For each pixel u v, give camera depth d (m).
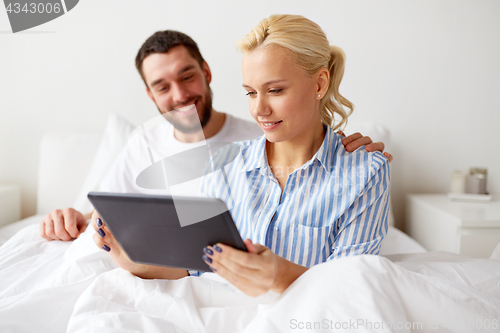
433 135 1.98
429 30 1.92
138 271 0.86
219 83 1.98
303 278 0.68
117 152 1.70
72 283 0.86
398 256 1.14
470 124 1.96
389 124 1.97
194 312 0.72
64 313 0.81
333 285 0.64
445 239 1.62
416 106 1.96
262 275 0.67
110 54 2.00
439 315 0.66
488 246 1.52
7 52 2.02
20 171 2.09
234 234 0.64
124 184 1.22
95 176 1.66
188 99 1.57
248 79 0.87
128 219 0.68
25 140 2.07
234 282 0.68
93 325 0.68
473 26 1.91
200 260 0.69
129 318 0.69
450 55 1.93
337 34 1.93
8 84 2.04
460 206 1.72
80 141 1.91
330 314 0.62
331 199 0.94
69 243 1.24
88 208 1.59
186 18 1.96
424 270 0.88
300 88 0.86
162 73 1.53
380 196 0.95
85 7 1.98
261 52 0.84
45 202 1.86
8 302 0.84
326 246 0.95
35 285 0.98
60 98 2.03
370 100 1.96
